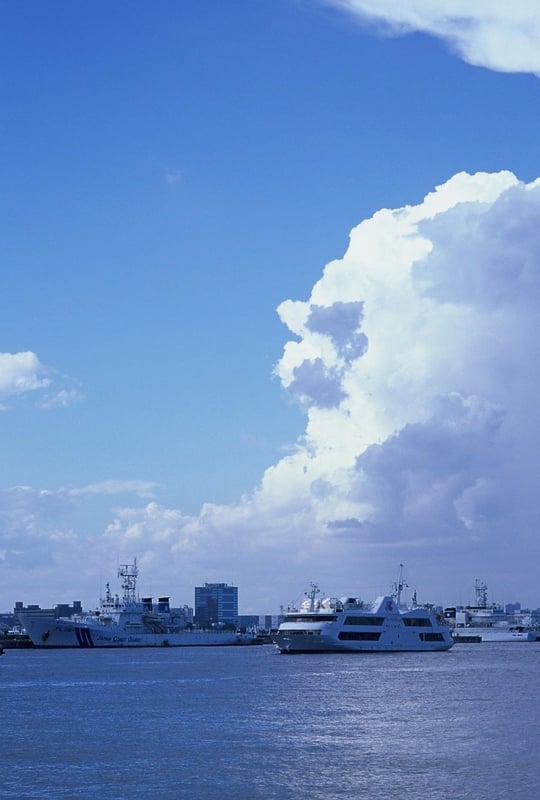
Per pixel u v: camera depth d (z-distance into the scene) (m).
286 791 94.19
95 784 97.38
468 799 90.38
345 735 125.50
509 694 177.12
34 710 156.12
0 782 98.44
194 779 99.38
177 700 170.00
